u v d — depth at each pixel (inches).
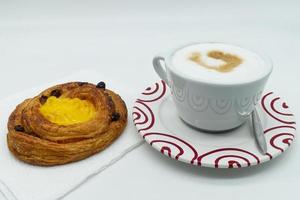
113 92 16.5
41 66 22.4
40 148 13.1
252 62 13.9
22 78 21.0
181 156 13.0
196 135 14.2
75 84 16.2
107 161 13.8
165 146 13.4
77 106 14.9
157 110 15.5
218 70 13.4
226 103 13.2
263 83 13.2
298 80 20.5
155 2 28.2
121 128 14.8
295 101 17.9
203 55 14.4
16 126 13.9
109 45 25.3
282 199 12.8
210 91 12.8
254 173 13.8
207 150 13.3
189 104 13.7
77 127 13.7
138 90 18.4
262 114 15.2
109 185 13.2
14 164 13.3
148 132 14.1
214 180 13.5
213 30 27.2
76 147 13.4
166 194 12.9
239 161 12.7
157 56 14.7
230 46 15.0
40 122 13.6
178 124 14.8
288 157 14.5
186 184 13.3
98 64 22.9
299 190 13.1
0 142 14.3
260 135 13.8
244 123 15.0
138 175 13.6
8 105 16.2
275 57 23.5
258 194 12.9
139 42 25.7
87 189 13.0
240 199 12.8
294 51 24.4
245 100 13.3
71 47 24.8
